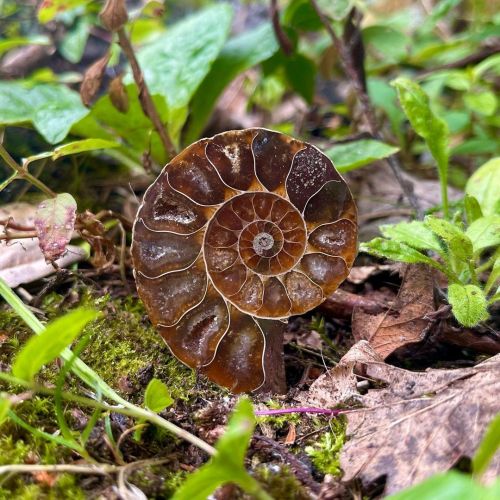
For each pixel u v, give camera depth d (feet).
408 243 0.38
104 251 0.46
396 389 0.33
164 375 0.37
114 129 0.51
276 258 0.35
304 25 0.63
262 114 0.81
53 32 0.68
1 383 0.35
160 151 0.53
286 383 0.38
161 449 0.32
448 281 0.43
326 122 0.81
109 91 0.45
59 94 0.49
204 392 0.36
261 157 0.34
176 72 0.53
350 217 0.36
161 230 0.34
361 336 0.40
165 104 0.48
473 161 0.71
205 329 0.35
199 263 0.34
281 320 0.36
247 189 0.34
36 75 0.63
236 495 0.28
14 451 0.30
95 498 0.28
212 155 0.34
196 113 0.57
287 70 0.66
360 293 0.45
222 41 0.53
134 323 0.41
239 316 0.35
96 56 0.73
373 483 0.29
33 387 0.27
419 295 0.40
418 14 0.96
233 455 0.21
